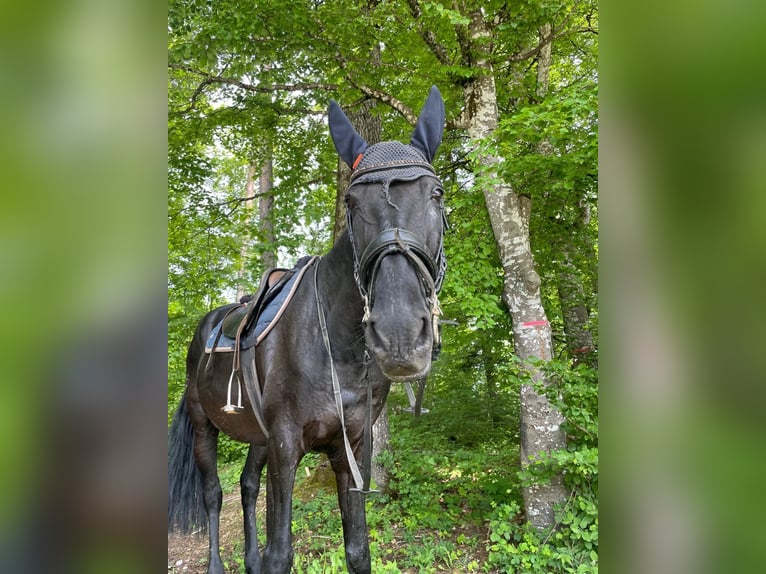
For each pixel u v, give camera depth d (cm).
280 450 215
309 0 501
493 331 559
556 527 376
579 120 367
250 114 608
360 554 228
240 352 250
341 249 217
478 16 480
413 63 581
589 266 506
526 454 418
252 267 663
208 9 496
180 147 608
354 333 211
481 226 459
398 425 666
